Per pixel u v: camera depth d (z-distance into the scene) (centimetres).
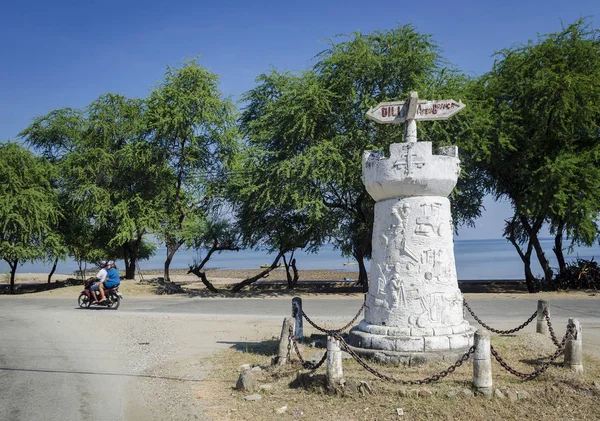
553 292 2664
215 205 3472
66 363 1109
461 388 787
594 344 1218
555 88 2516
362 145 2550
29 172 3362
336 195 2870
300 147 2752
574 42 2709
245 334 1427
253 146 2800
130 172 3416
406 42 2594
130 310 2075
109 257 3881
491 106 2673
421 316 954
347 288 3347
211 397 846
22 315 1955
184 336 1412
